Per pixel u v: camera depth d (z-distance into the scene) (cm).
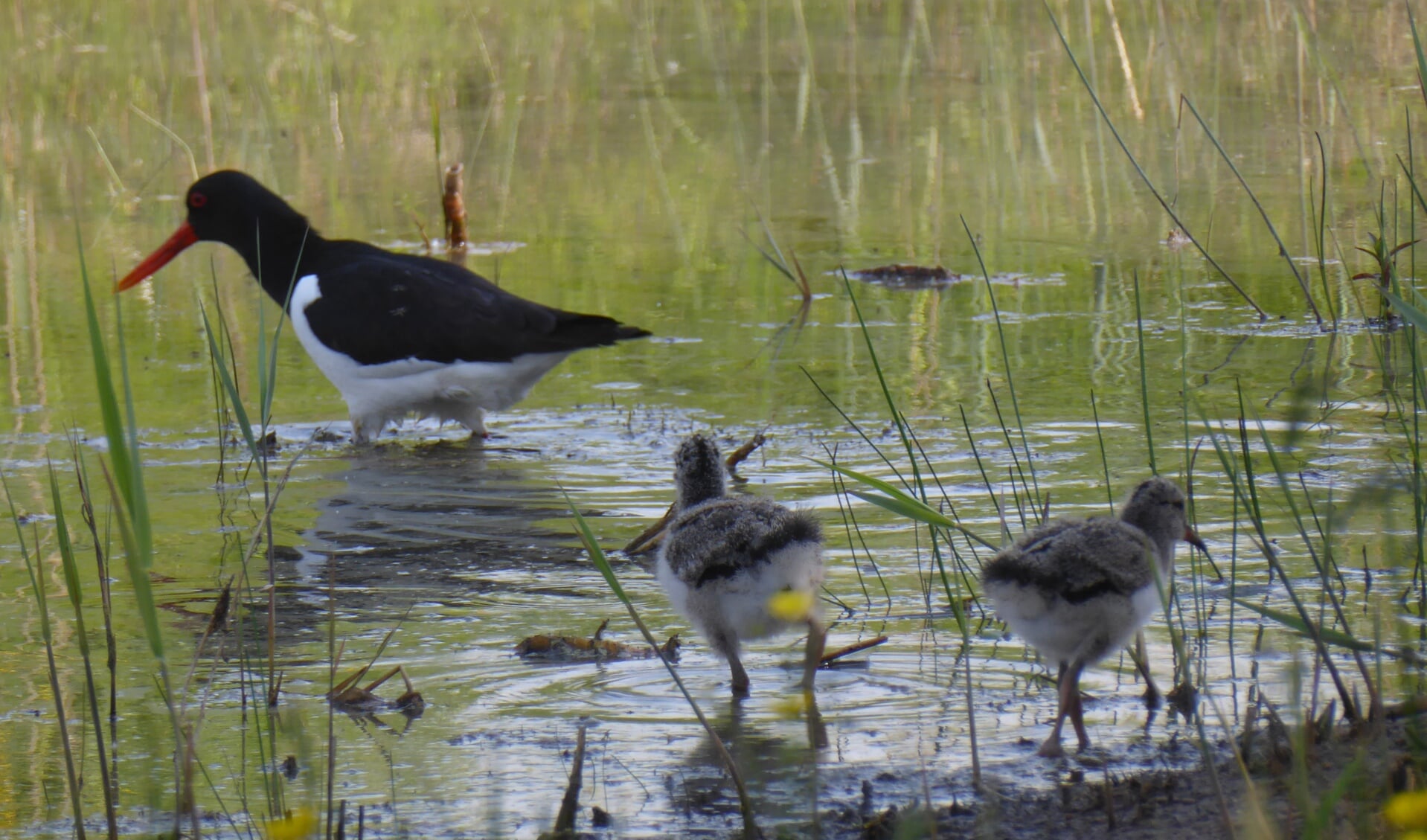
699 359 1520
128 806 700
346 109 2806
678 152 2489
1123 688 807
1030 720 770
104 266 1903
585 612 941
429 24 3534
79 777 729
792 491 1145
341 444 1334
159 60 3097
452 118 2741
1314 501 1063
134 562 643
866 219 2069
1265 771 682
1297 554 977
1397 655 745
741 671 814
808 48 3133
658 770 722
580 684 831
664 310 1695
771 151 2473
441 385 1320
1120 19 3312
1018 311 1641
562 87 2988
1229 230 1930
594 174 2358
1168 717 765
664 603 955
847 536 1051
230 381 818
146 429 1341
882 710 786
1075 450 1204
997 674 831
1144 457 1178
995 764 717
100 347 643
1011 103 2720
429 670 852
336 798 701
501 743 757
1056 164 2323
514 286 1788
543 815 679
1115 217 2025
